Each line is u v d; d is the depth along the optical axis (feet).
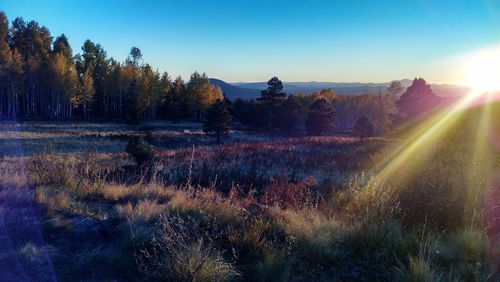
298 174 51.03
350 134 201.98
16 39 242.99
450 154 40.37
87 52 266.77
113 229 14.46
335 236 14.01
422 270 10.53
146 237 12.94
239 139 138.10
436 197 17.03
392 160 51.01
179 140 119.75
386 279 11.15
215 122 124.77
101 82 252.62
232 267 11.05
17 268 10.64
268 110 227.20
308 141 113.50
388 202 17.15
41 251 11.91
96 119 218.18
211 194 21.35
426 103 124.26
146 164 46.70
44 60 222.69
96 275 10.64
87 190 20.83
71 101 217.77
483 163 30.86
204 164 48.91
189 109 250.57
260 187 40.45
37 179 22.98
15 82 197.47
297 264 11.95
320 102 201.26
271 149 83.71
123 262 11.50
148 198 20.07
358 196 18.53
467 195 17.12
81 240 13.25
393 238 13.56
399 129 114.93
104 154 68.44
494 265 11.23
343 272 11.57
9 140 92.73
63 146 87.20
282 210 18.84
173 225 13.91
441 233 14.80
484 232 13.98
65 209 16.76
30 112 227.61
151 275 10.48
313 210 19.67
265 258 11.66
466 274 11.16
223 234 13.92
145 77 235.40
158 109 278.26
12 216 15.14
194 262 10.50
